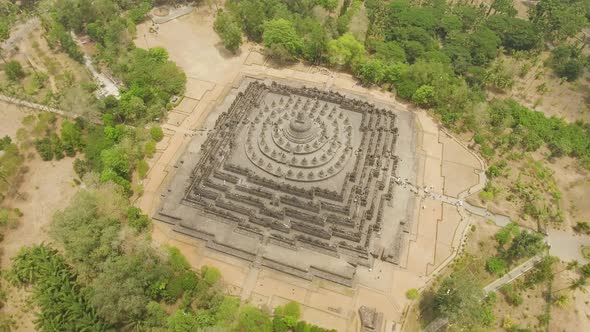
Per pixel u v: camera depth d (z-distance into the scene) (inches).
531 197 4124.0
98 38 5708.7
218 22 5831.7
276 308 3225.9
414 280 3499.0
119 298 3006.9
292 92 5083.7
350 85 5339.6
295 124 4360.2
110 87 5132.9
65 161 4281.5
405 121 4859.7
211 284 3329.2
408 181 4217.5
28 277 3329.2
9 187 4030.5
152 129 4475.9
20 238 3676.2
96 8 5807.1
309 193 3924.7
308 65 5634.8
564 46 5979.3
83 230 3248.0
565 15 6284.5
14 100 4904.0
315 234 3695.9
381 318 3262.8
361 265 3572.8
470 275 3435.0
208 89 5187.0
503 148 4616.1
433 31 6112.2
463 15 6427.2
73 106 4436.5
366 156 4315.9
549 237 3882.9
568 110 5275.6
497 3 6776.6
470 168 4404.5
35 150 4370.1
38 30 6038.4
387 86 5300.2
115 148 4005.9
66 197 3978.8
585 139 4724.4
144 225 3690.9
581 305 3430.1
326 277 3486.7
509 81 5315.0
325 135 4475.9
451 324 3198.8
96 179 3826.3
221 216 3818.9
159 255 3344.0
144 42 5841.5
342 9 6269.7
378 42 5767.7
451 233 3828.7
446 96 4948.3
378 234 3754.9
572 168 4495.6
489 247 3747.5
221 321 2982.3
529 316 3341.5
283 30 5354.3
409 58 5698.8
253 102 4889.3
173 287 3228.3
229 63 5600.4
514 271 3602.4
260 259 3582.7
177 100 4977.9
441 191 4165.8
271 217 3818.9
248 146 4370.1
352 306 3341.5
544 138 4739.2
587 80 5757.9
